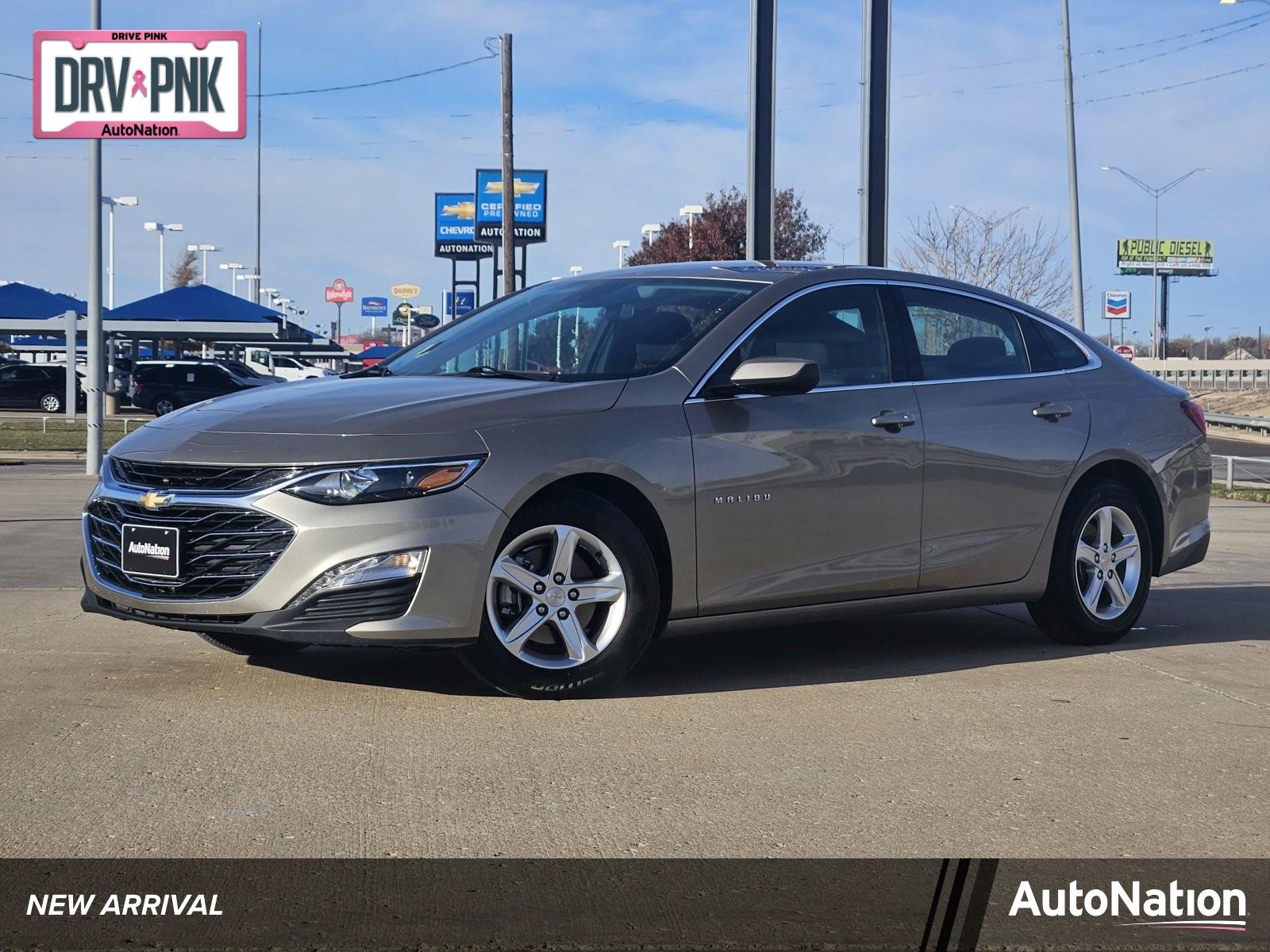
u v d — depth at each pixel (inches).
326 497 193.9
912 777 176.2
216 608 198.2
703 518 217.6
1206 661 254.4
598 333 237.1
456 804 161.9
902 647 265.1
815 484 228.8
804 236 2273.6
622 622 210.5
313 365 2546.8
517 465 201.5
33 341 2402.8
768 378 217.0
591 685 210.8
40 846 146.1
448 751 182.9
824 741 192.2
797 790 169.6
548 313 249.1
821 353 238.1
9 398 1729.8
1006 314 268.5
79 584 339.6
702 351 225.3
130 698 209.0
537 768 176.4
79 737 186.5
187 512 200.7
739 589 222.7
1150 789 172.7
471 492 198.4
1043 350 270.8
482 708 205.8
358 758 179.2
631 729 196.1
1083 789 172.6
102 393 810.2
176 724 193.8
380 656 242.5
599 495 213.8
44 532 469.7
